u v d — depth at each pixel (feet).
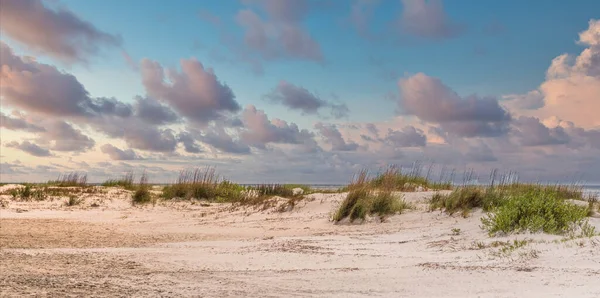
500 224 27.02
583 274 16.70
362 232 33.86
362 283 16.05
